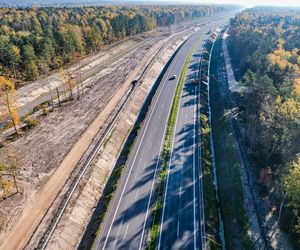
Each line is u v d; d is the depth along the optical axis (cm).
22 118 10288
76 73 14575
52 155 8119
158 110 10881
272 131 8212
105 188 7400
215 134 9869
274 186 7425
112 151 8544
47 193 6819
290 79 10650
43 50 13875
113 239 5966
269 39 15700
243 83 12206
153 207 6688
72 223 6256
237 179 7650
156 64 15750
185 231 6172
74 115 10294
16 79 13225
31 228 5981
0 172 7275
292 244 6084
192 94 12312
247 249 5994
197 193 7138
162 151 8575
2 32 15238
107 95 11838
